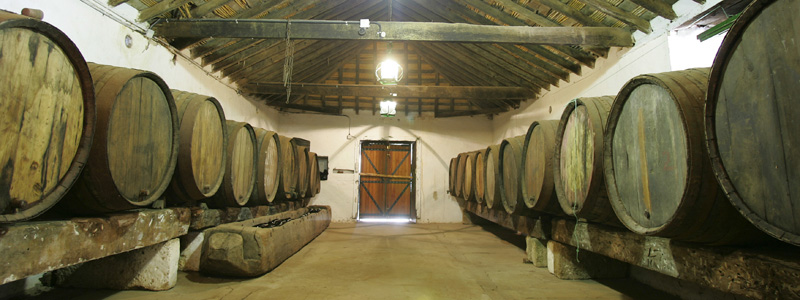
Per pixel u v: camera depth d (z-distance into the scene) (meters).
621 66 4.60
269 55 6.54
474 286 3.38
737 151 1.57
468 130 9.74
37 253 1.83
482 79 8.04
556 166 3.35
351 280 3.54
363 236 6.64
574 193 3.06
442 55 8.21
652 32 4.00
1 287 2.75
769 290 1.59
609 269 3.67
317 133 9.46
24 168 1.68
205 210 3.68
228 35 4.45
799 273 1.46
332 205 9.30
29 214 1.69
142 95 2.59
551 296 3.08
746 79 1.54
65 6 3.15
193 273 3.69
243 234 3.58
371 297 3.04
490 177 5.62
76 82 1.95
